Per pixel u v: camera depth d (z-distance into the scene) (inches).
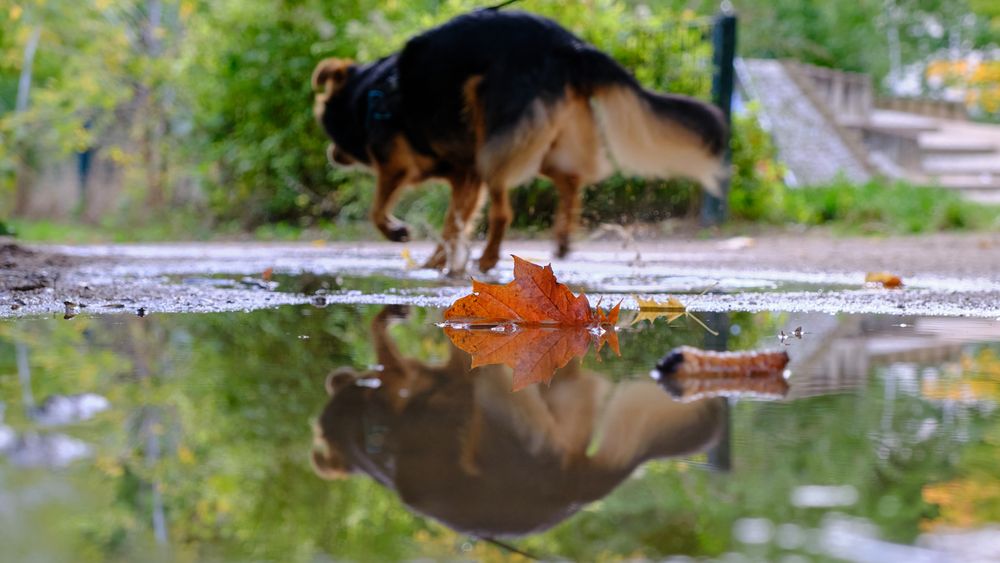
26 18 708.0
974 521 47.8
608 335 131.9
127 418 75.9
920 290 205.0
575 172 257.0
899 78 1378.0
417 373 100.0
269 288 206.5
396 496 54.3
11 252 292.8
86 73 725.3
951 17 1369.3
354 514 50.5
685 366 97.8
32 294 181.5
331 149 311.7
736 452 64.9
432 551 44.5
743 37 1064.8
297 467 60.7
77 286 199.6
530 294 141.3
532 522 48.9
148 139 709.9
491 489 55.8
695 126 247.0
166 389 89.4
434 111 258.7
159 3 773.9
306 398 85.3
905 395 87.5
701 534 46.4
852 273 259.4
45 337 125.3
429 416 78.0
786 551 43.7
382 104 270.8
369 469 60.6
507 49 245.0
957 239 479.5
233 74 626.2
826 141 790.5
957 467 59.9
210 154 642.2
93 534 46.3
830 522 48.1
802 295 192.2
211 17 637.9
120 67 721.6
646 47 537.0
